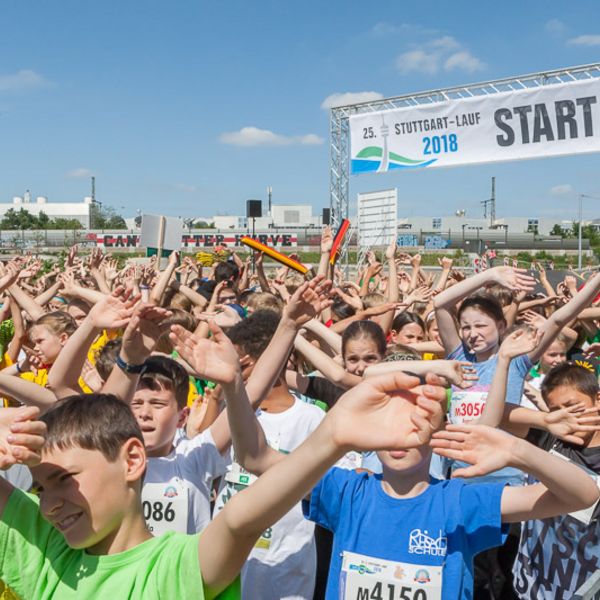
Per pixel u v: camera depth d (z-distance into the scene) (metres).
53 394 3.02
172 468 3.05
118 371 2.72
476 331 4.30
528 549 3.21
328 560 4.07
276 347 2.88
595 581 2.16
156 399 2.97
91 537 1.79
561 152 11.64
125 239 56.91
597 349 5.38
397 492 2.55
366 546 2.50
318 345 5.87
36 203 114.38
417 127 13.16
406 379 1.56
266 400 3.57
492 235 62.19
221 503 3.46
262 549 3.27
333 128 15.05
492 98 12.20
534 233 68.56
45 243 59.44
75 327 4.96
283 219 91.12
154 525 2.97
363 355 4.12
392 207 15.45
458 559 2.39
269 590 3.25
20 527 1.98
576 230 81.62
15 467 3.64
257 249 5.73
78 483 1.78
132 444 1.85
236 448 2.25
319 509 2.62
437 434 1.91
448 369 2.35
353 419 1.59
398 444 1.55
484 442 1.89
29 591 1.91
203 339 2.16
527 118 11.88
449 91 12.84
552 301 7.71
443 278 7.77
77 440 1.79
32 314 6.00
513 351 3.26
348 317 6.70
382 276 11.76
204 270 17.81
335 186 15.30
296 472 1.62
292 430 3.51
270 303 6.12
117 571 1.80
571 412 2.76
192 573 1.70
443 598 2.37
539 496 2.27
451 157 12.80
